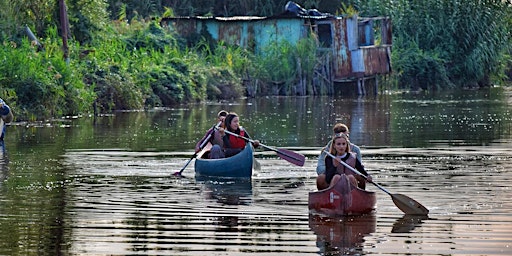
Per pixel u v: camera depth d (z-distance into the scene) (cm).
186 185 3572
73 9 8388
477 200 3216
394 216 2959
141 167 4041
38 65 6656
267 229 2761
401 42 11569
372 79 10188
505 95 9931
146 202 3191
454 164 4106
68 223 2838
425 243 2586
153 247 2536
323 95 9644
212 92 8875
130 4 11631
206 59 9544
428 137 5288
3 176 3766
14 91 6394
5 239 2628
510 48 12569
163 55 8788
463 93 10419
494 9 11969
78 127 5894
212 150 3997
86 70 7431
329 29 10081
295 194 3369
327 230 2748
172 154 4491
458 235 2683
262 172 3925
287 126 6022
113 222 2855
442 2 11875
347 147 3162
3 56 6569
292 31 9850
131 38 9225
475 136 5334
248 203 3180
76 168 3997
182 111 7388
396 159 4284
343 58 9694
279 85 9594
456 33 11881
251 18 9888
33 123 6181
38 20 8038
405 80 11300
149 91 7956
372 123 6247
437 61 11469
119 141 5053
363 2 11994
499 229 2758
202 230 2747
